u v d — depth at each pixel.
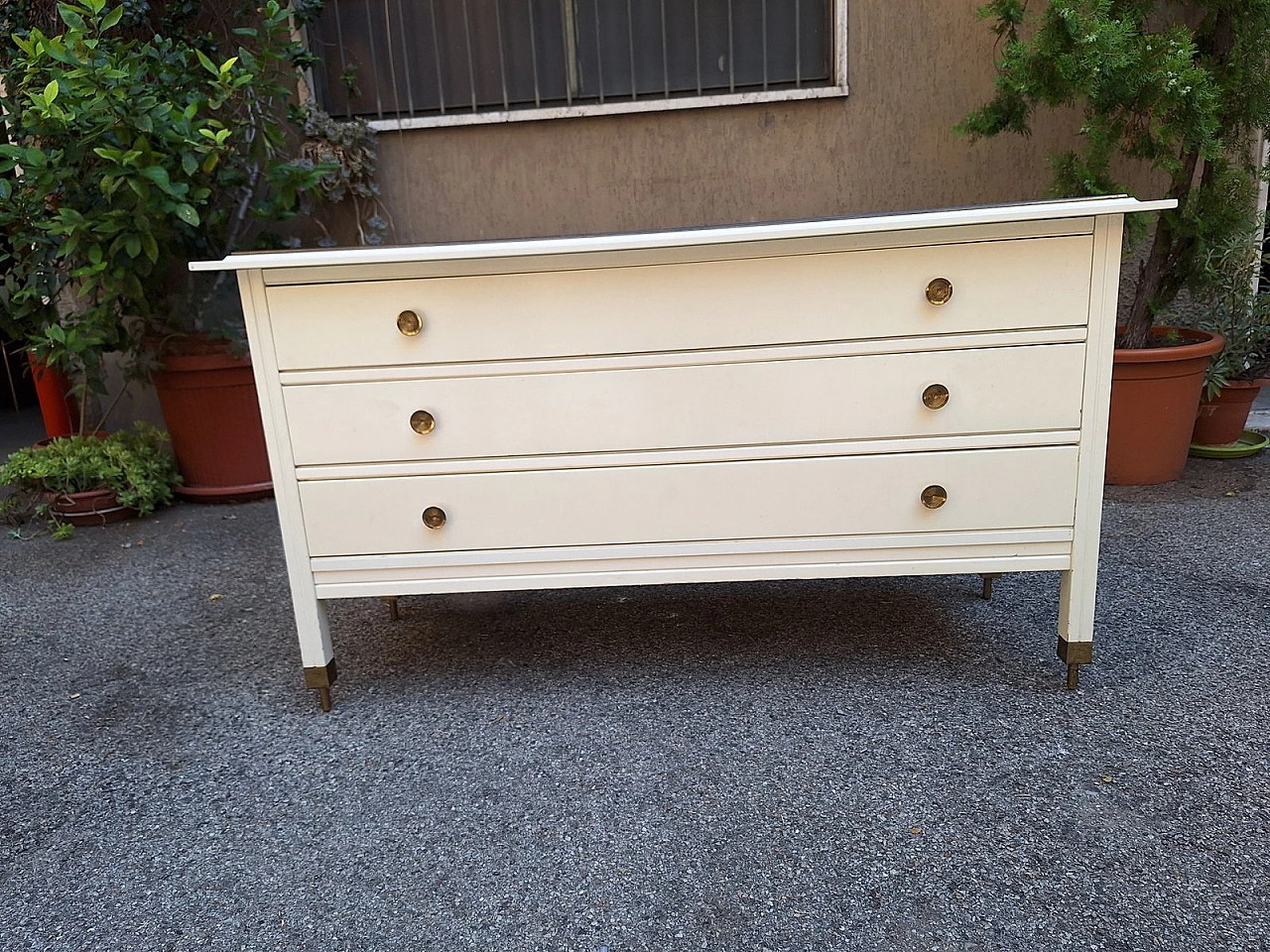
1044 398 1.83
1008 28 3.38
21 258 3.43
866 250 1.76
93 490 3.52
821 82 3.65
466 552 1.97
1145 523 2.97
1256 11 2.88
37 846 1.66
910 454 1.87
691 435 1.88
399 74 3.74
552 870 1.53
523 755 1.88
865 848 1.55
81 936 1.44
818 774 1.75
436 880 1.52
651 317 1.81
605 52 3.67
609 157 3.70
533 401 1.87
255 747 1.96
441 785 1.79
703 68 3.65
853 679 2.11
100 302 3.34
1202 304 3.65
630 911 1.43
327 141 3.60
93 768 1.91
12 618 2.71
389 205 3.81
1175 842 1.52
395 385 1.87
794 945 1.35
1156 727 1.86
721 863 1.53
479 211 3.79
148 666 2.37
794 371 1.83
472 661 2.31
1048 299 1.77
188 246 3.48
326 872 1.56
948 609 2.47
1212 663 2.09
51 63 3.10
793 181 3.69
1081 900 1.40
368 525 1.96
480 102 3.75
